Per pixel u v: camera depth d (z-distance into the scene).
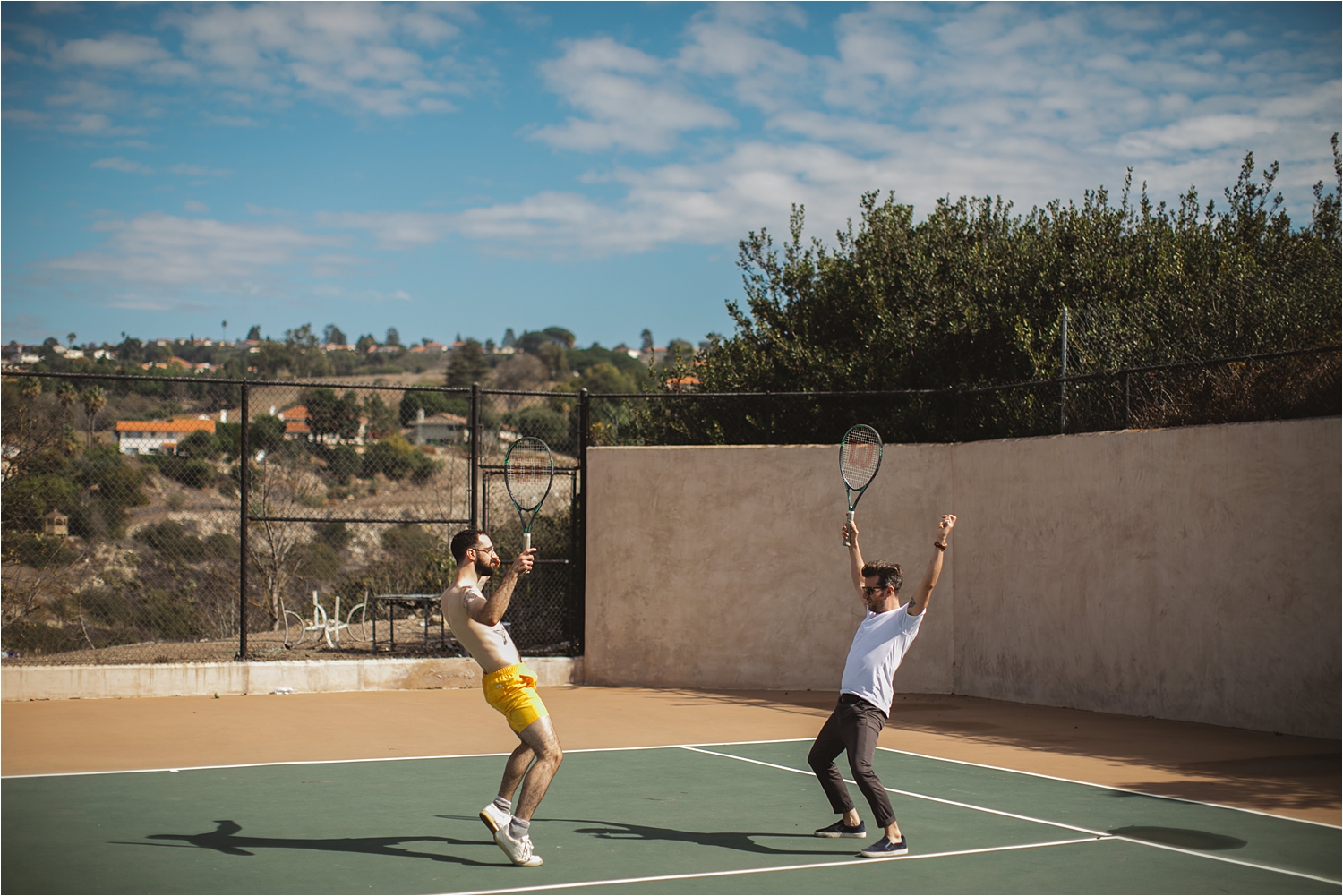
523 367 106.38
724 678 13.91
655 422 19.27
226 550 18.70
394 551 19.80
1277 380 11.11
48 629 15.72
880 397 16.52
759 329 18.66
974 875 5.20
